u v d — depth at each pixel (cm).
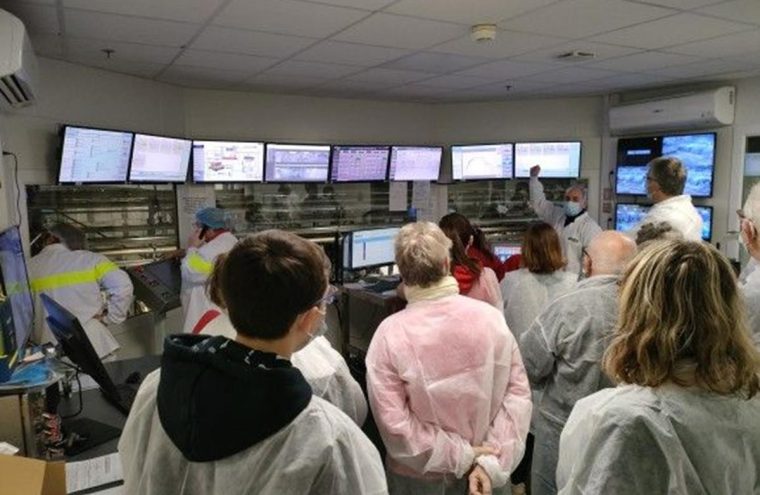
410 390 154
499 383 163
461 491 162
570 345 176
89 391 208
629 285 98
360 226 577
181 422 80
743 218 161
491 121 604
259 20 286
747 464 87
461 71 432
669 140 509
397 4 263
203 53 358
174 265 405
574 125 578
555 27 307
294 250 86
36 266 297
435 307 159
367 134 584
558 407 184
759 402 91
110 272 312
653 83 497
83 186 367
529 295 250
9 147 319
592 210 579
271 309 82
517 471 222
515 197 610
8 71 235
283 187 541
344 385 140
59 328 182
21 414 153
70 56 354
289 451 78
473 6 268
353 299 412
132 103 426
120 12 269
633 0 261
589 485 92
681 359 91
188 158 455
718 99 462
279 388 79
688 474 85
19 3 253
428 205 608
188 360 83
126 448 92
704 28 312
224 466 78
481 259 292
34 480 117
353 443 84
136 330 400
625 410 91
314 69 417
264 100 525
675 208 322
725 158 480
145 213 434
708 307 90
